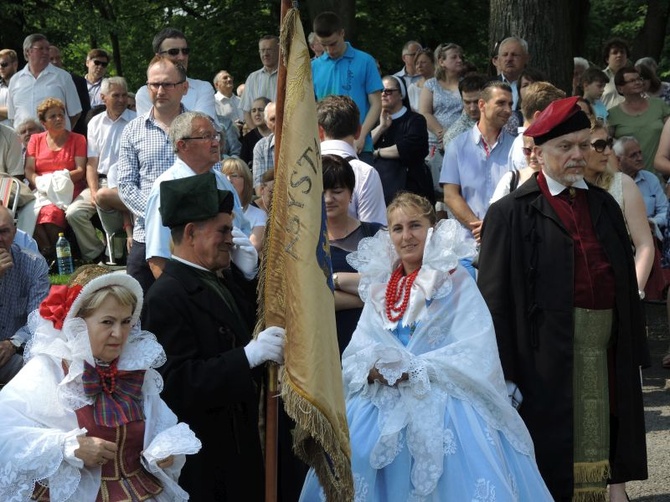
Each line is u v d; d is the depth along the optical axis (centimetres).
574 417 530
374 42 2283
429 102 1200
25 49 1273
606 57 1430
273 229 440
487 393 466
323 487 438
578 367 529
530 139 584
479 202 771
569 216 529
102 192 1085
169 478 409
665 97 1401
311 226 423
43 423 396
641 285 589
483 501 443
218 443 449
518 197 536
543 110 589
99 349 404
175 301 443
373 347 466
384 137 965
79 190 1168
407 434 459
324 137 684
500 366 478
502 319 524
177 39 906
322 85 970
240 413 456
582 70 1343
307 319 416
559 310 521
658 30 2402
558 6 1262
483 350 470
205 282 454
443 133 1176
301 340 415
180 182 455
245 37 2419
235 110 1555
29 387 397
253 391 434
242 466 452
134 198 706
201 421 448
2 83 1365
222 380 428
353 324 555
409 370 460
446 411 460
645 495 626
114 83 1146
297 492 489
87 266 432
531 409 522
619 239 536
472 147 774
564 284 523
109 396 407
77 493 395
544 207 530
